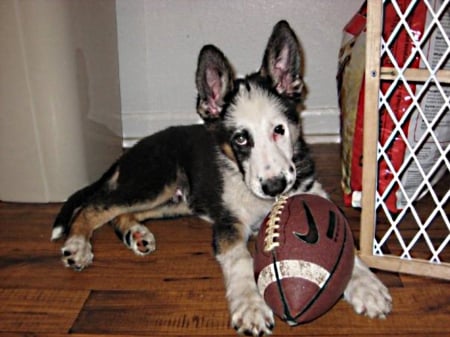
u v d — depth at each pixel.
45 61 1.34
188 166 1.33
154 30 1.78
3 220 1.40
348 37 1.40
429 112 1.17
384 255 1.08
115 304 1.02
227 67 1.15
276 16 1.75
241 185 1.18
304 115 1.86
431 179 1.29
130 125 1.91
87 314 1.00
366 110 0.97
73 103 1.42
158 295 1.05
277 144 1.09
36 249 1.25
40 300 1.05
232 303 0.96
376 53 0.94
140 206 1.30
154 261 1.17
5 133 1.42
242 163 1.12
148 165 1.33
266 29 1.77
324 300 0.85
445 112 1.18
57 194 1.49
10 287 1.09
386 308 0.95
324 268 0.84
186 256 1.19
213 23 1.77
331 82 1.83
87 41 1.48
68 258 1.14
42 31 1.31
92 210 1.27
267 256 0.87
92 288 1.08
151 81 1.85
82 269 1.15
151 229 1.33
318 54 1.79
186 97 1.87
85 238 1.20
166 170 1.33
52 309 1.02
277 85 1.18
